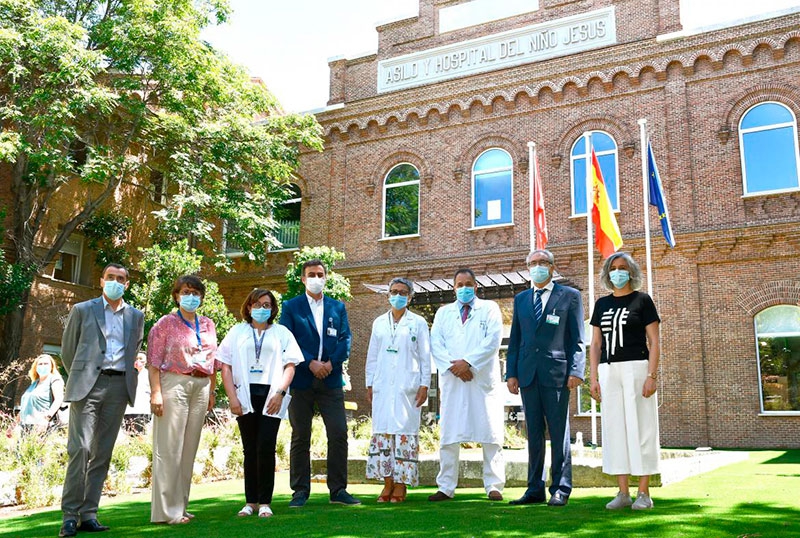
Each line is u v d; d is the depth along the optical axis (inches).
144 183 903.7
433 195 848.3
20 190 743.1
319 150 847.1
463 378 259.9
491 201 816.9
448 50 871.1
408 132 877.8
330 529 188.1
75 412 214.2
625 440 219.5
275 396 231.8
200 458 401.1
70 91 675.4
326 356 257.3
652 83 748.6
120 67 717.3
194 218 753.6
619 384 223.3
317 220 919.0
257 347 241.1
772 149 690.8
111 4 782.5
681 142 724.0
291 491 307.6
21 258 734.5
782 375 650.2
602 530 176.6
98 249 840.9
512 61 829.8
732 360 665.6
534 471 243.0
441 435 263.4
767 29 702.5
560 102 792.3
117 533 199.3
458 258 813.2
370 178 891.4
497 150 825.5
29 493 313.9
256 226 771.4
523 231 786.8
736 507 213.2
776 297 658.2
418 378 265.7
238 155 795.4
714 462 399.5
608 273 234.2
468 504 239.1
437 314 277.0
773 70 698.2
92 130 754.2
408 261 841.5
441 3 887.7
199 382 231.0
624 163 749.3
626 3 779.4
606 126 765.9
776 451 582.9
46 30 637.9
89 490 212.5
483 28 858.8
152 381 222.7
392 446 259.0
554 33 812.0
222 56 804.6
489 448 261.0
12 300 684.7
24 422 375.2
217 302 724.0
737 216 688.4
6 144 609.9
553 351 247.0
